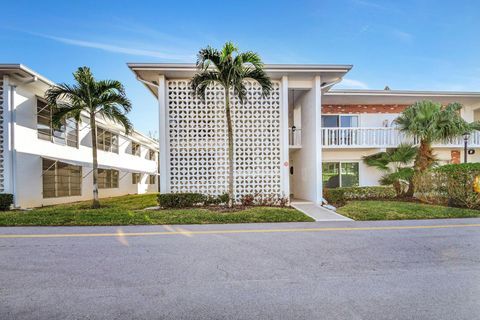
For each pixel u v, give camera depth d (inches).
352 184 565.6
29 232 247.0
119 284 137.4
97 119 639.1
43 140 483.8
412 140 526.3
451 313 109.7
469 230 254.4
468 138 517.0
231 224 283.7
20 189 424.5
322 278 144.8
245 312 110.5
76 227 267.4
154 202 520.1
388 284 137.3
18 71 398.3
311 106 468.8
